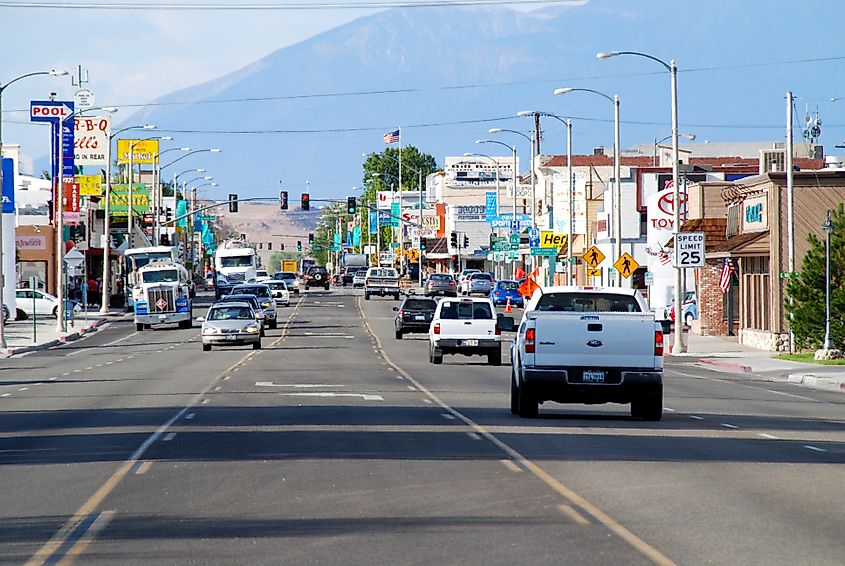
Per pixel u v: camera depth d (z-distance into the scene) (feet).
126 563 56.49
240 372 205.57
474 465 90.17
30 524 67.21
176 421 124.57
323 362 234.17
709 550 58.95
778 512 70.54
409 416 129.80
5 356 276.00
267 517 68.18
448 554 57.77
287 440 106.93
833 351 247.09
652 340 123.95
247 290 374.43
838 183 289.53
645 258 440.86
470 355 250.98
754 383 205.57
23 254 497.87
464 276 590.55
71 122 484.33
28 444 106.32
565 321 123.95
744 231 311.88
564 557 57.06
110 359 255.09
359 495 76.02
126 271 462.60
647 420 130.21
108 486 80.48
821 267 250.37
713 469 89.45
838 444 109.60
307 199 581.53
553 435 111.55
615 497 75.41
